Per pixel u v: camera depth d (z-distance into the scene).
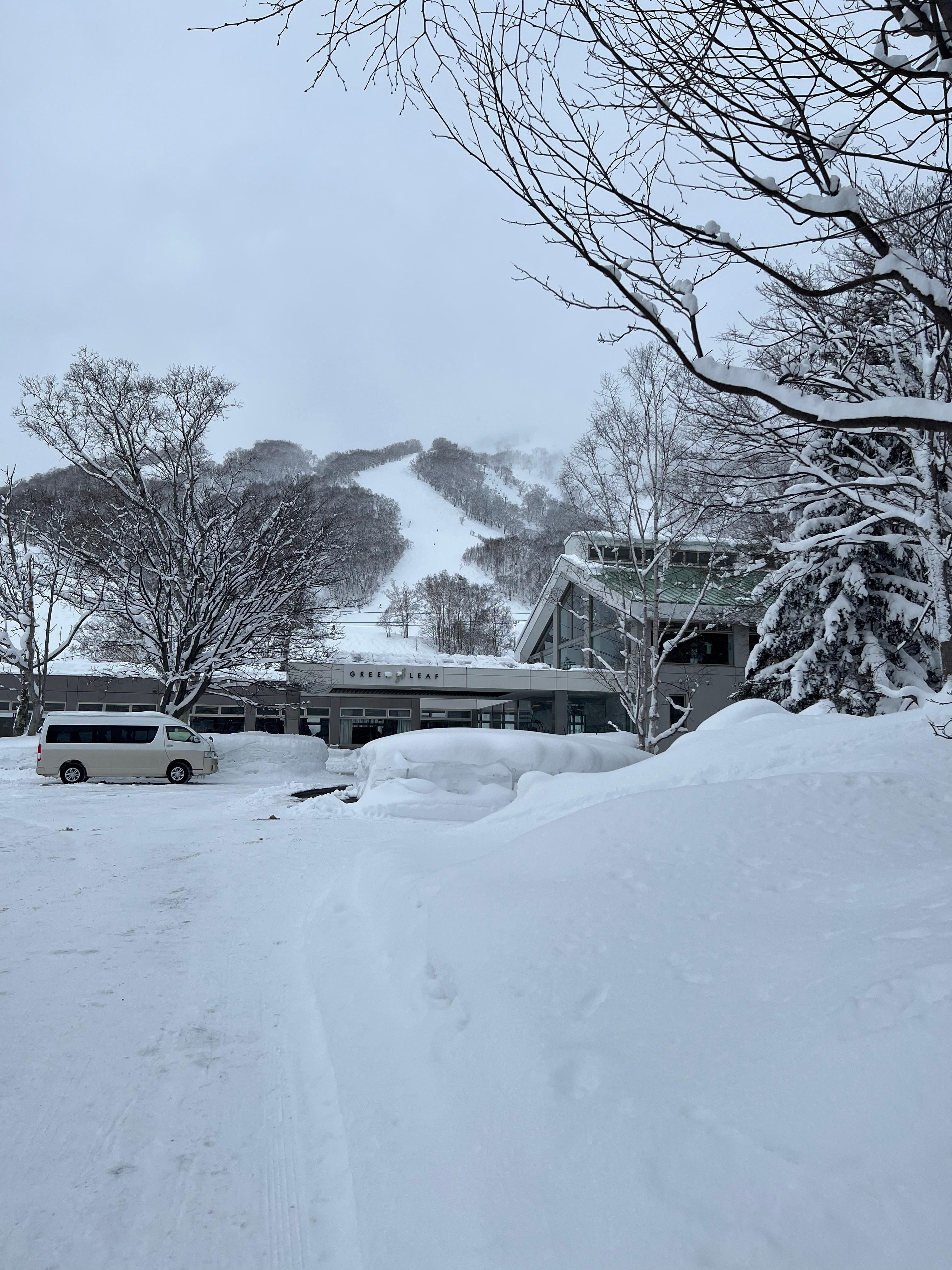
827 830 6.18
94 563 35.31
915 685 25.27
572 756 17.78
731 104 4.36
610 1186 2.51
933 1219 1.99
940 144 5.04
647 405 22.55
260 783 30.52
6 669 40.44
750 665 27.91
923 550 15.43
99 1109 4.09
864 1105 2.36
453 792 17.50
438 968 4.89
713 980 3.66
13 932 7.51
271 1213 3.25
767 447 16.22
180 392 36.88
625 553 29.91
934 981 2.79
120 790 26.55
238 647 36.38
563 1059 3.21
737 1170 2.34
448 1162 3.15
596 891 5.14
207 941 7.23
